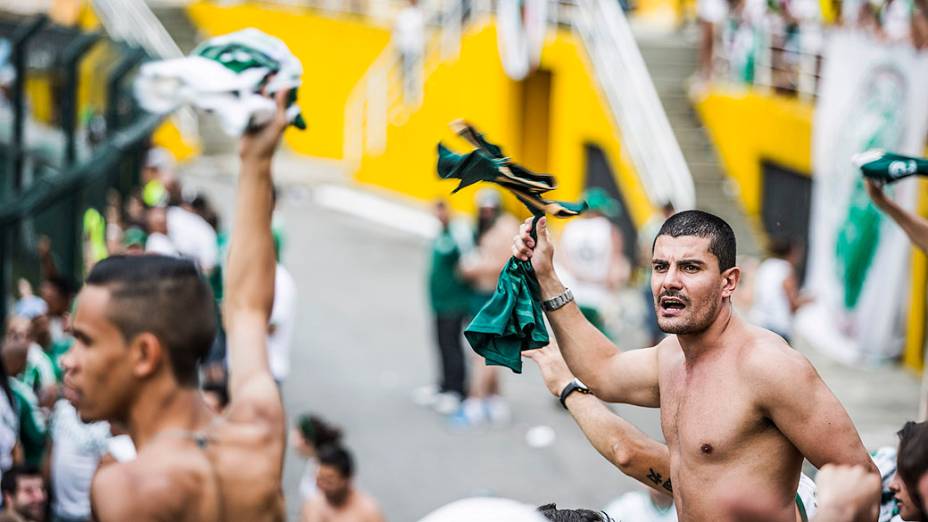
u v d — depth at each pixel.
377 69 31.73
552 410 16.00
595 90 23.47
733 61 21.45
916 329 15.80
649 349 4.23
